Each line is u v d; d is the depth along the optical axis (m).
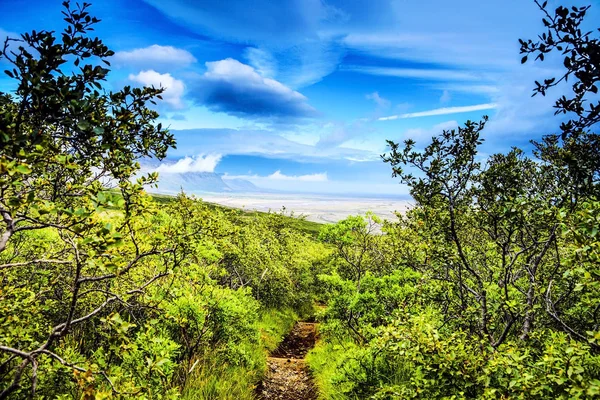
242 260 16.97
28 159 2.59
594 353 5.08
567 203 5.17
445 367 4.84
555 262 6.42
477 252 8.00
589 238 3.56
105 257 3.02
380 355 8.11
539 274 6.63
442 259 6.66
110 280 6.17
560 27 3.28
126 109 3.34
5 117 2.45
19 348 4.47
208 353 10.39
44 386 5.04
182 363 9.16
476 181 6.02
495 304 5.89
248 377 10.79
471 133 5.79
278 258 23.02
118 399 3.66
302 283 26.38
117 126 3.32
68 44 2.73
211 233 5.56
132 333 7.05
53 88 2.60
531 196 5.78
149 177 4.04
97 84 2.89
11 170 2.35
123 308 6.84
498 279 6.86
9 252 5.61
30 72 2.53
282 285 21.77
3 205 2.95
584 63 3.23
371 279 10.95
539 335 5.66
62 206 3.36
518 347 5.76
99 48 2.87
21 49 2.56
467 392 4.86
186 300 8.68
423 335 5.38
